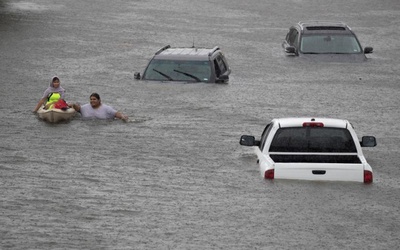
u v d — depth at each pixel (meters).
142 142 60.28
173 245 40.31
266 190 47.38
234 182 49.81
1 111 69.56
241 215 44.19
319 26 99.75
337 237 41.50
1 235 41.25
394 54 103.81
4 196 47.16
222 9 142.75
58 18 126.56
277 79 86.12
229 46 109.19
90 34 113.94
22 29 115.38
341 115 71.06
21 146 58.62
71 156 56.09
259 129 65.19
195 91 78.00
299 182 47.19
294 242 40.84
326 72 90.19
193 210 45.03
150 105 72.62
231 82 83.25
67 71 87.75
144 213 44.59
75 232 41.78
